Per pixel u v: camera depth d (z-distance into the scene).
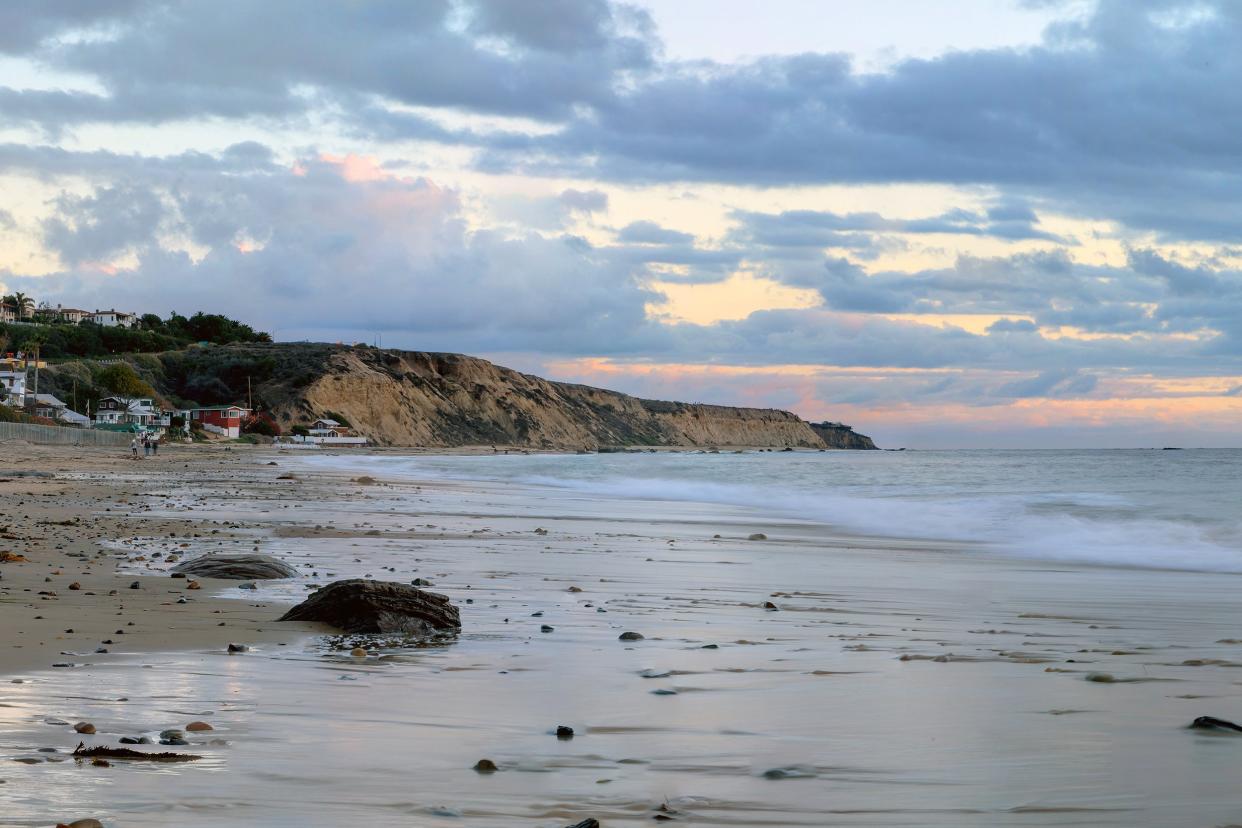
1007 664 8.46
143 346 187.50
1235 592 13.83
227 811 4.35
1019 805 4.58
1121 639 9.93
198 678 7.45
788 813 4.49
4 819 4.11
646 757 5.48
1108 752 5.55
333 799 4.59
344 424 173.25
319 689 7.22
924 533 24.30
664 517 29.69
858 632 10.27
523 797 4.70
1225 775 5.05
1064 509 28.19
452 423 196.00
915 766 5.28
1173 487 37.62
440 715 6.48
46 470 50.66
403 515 28.09
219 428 150.88
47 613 10.09
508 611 11.55
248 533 20.89
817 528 25.95
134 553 16.25
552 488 49.31
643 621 10.93
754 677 7.89
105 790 4.60
